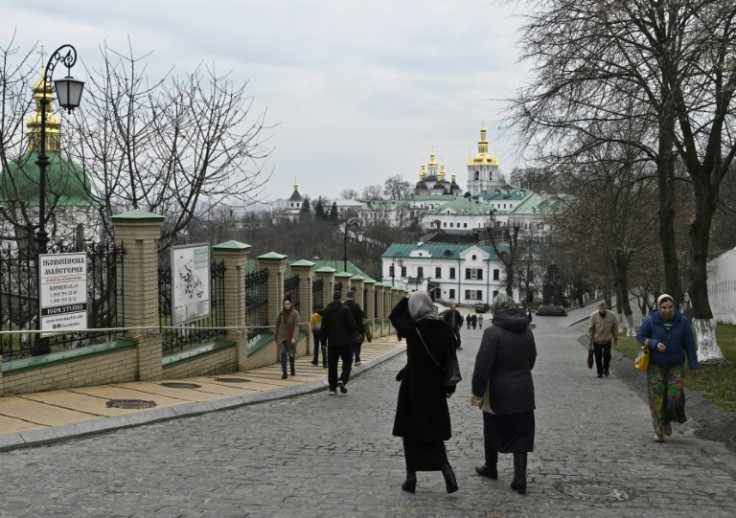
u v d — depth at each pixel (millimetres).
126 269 12719
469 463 8062
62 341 12117
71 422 8961
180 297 13930
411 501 6504
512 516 6156
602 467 7910
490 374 7086
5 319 12680
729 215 30906
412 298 6914
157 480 6918
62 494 6383
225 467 7492
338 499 6500
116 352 12227
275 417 10602
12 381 10430
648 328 9367
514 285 98500
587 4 18438
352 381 15820
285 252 137375
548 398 13859
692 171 18797
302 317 22312
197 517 5910
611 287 59062
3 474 6926
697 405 11828
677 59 15688
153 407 10289
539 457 8367
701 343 18922
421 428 6664
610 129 20562
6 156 19219
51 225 21672
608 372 18250
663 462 8180
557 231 46531
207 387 12750
